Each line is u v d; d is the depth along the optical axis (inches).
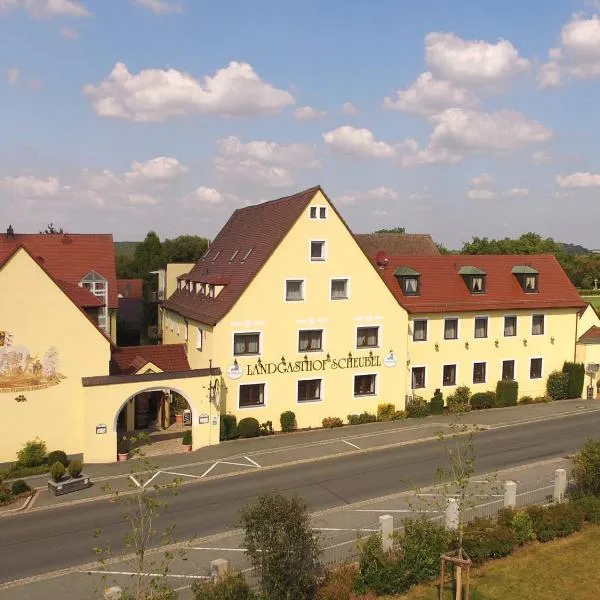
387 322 1617.9
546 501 971.9
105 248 1871.3
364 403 1596.9
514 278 1921.8
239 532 908.6
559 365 1934.1
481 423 1595.7
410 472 1189.7
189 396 1337.4
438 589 732.0
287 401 1502.2
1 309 1206.9
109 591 606.9
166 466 1233.4
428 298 1737.2
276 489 1101.1
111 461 1254.3
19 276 1218.0
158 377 1300.4
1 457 1224.8
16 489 1076.5
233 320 1433.3
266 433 1461.6
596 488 961.5
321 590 698.2
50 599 721.0
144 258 3777.1
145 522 917.2
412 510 943.7
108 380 1248.2
